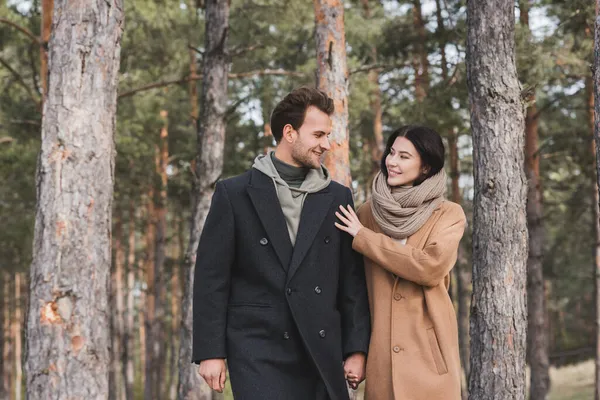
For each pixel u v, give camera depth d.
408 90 13.54
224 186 3.03
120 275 20.39
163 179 17.00
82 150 4.05
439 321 3.12
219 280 2.97
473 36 5.29
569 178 15.08
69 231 3.98
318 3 7.20
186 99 15.88
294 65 13.03
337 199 3.13
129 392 20.42
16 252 17.36
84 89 4.11
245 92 14.42
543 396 12.14
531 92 5.25
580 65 11.21
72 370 3.89
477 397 5.11
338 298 3.18
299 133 3.00
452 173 13.48
